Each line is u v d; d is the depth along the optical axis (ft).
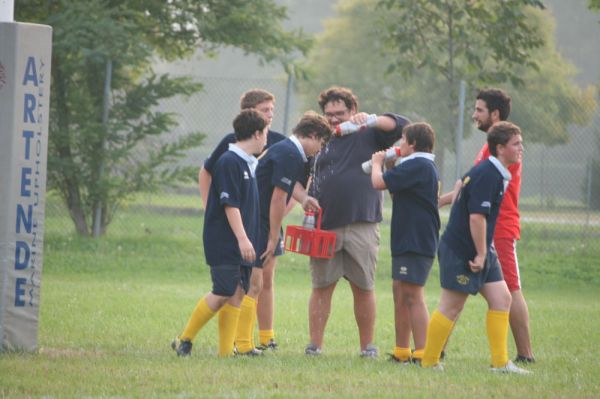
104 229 200.13
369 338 92.63
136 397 63.26
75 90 196.13
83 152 197.06
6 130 81.56
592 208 231.30
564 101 223.10
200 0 222.89
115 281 155.43
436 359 82.28
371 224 92.38
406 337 87.92
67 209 203.21
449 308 81.66
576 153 231.30
